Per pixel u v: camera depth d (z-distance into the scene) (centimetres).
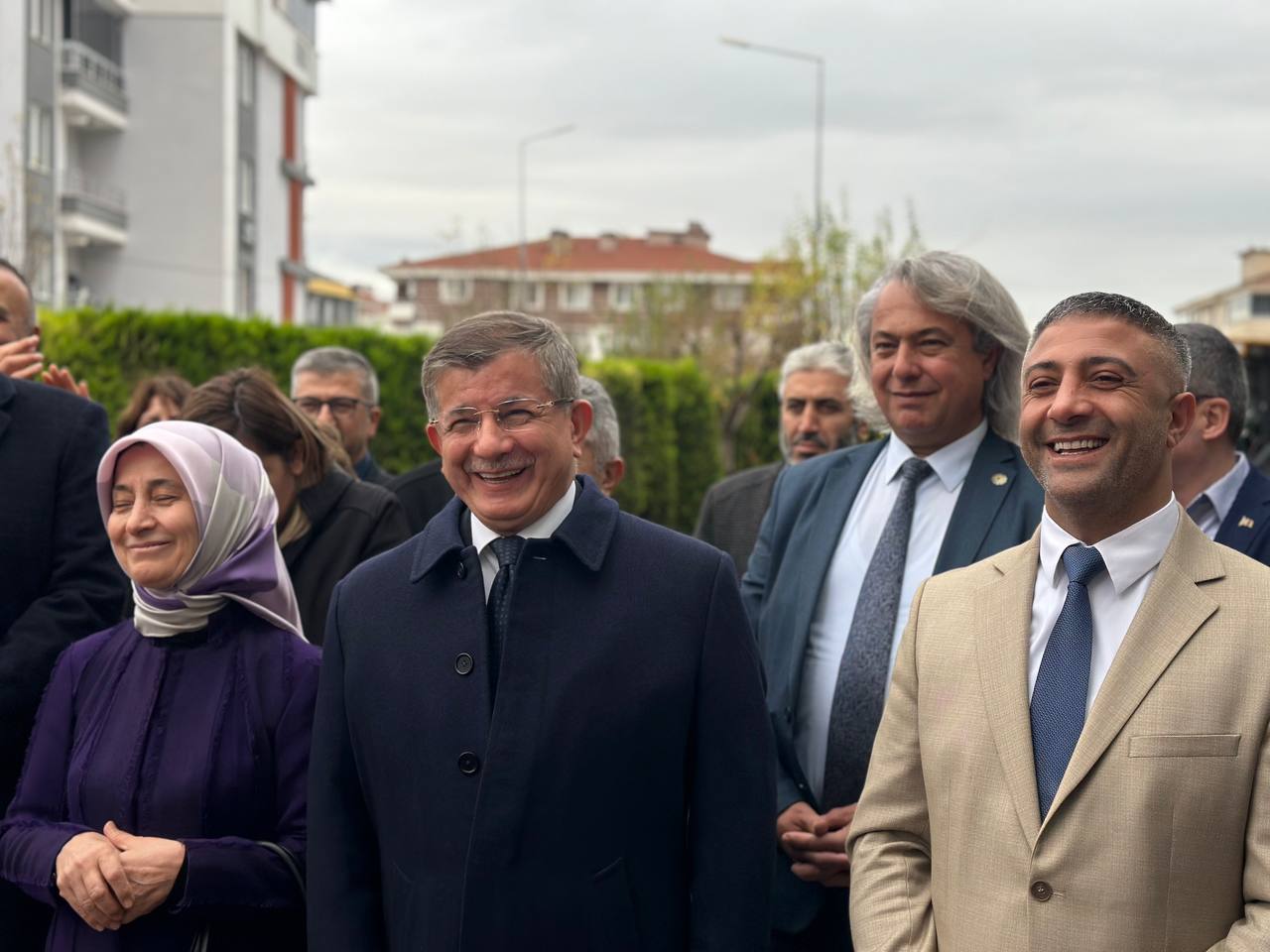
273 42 3547
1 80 2620
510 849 236
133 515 275
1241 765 208
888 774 249
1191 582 222
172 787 268
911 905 238
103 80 3103
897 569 320
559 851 238
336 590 265
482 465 246
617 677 244
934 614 247
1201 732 210
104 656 289
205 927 265
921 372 320
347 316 5059
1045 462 232
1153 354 226
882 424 357
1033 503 311
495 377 245
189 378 1108
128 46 3231
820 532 341
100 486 281
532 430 246
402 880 246
